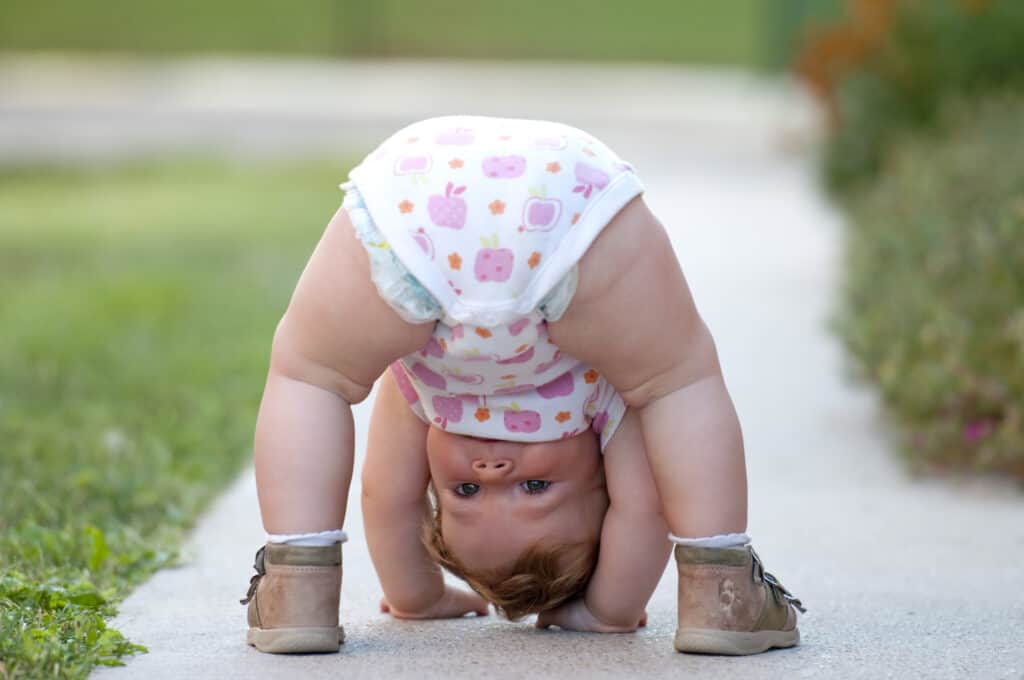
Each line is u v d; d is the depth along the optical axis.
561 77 41.25
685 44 47.00
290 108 32.69
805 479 8.21
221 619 5.65
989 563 6.57
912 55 16.70
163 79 38.62
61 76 39.09
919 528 7.20
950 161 12.47
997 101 15.08
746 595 5.11
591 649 5.24
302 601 5.09
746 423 9.54
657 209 22.00
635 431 5.20
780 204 22.75
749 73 42.69
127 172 27.27
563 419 5.07
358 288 4.84
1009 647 5.32
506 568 5.26
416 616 5.72
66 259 16.86
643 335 4.88
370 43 46.91
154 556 6.45
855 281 11.07
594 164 4.80
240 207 21.91
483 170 4.73
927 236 10.70
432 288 4.68
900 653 5.23
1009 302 8.80
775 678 4.91
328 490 5.09
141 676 4.91
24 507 7.08
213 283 14.91
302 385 5.10
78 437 8.58
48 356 11.10
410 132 4.96
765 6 48.00
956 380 8.47
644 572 5.30
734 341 12.32
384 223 4.73
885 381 8.95
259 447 5.11
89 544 6.43
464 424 5.07
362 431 9.29
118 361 10.99
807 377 10.96
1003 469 8.27
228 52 46.16
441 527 5.30
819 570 6.46
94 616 5.39
